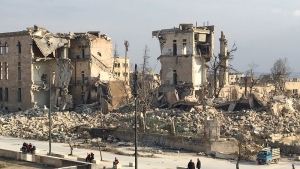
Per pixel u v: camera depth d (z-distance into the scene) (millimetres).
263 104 76625
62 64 104250
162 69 101250
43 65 103688
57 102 102500
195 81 98438
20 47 103375
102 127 71625
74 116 87062
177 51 99312
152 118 73500
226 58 105375
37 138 71375
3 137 73438
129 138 66562
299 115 74875
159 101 93875
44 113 93062
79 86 106438
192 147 58375
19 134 74438
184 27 99188
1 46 107188
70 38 106875
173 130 61750
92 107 96312
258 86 132625
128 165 48406
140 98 80875
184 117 71688
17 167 47156
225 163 49781
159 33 101438
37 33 101625
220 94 107438
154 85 110500
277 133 61156
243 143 55812
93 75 105625
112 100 95062
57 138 69625
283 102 77250
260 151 51062
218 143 55938
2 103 106812
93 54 106312
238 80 160750
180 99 91438
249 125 65250
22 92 102750
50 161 47875
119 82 99750
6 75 106875
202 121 68812
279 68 155375
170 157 53875
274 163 49812
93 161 49188
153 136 63531
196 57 98500
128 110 87562
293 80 170000
